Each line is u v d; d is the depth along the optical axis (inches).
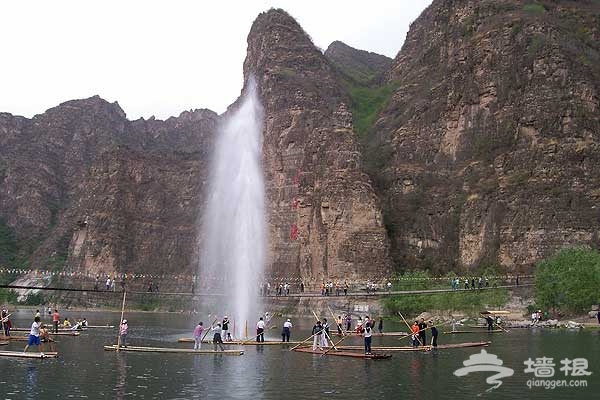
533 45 6195.9
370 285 5177.2
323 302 5369.1
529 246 5285.4
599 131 5664.4
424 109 7017.7
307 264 6284.5
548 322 3476.9
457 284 4707.2
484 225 5644.7
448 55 7564.0
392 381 1621.6
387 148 7081.7
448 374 1736.0
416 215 6284.5
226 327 2787.9
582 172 5462.6
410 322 4178.2
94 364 1961.1
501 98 6269.7
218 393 1465.3
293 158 7165.4
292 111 7445.9
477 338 2807.6
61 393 1457.9
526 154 5738.2
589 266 3747.5
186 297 7416.3
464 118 6530.5
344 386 1553.9
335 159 6279.5
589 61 6067.9
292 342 2768.2
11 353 2139.5
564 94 5782.5
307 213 6486.2
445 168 6496.1
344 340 2960.1
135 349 2370.8
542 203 5369.1
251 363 2001.7
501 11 7027.6
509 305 4259.4
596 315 3563.0
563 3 6963.6
